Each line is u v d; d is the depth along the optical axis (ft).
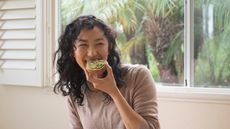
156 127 3.79
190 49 6.07
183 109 5.87
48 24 6.82
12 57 6.97
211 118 5.68
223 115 5.59
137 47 6.49
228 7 5.82
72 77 4.43
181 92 5.87
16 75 6.97
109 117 4.17
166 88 6.12
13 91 7.23
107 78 3.68
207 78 6.00
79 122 4.67
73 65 4.36
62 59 4.38
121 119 4.06
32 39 6.82
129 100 4.11
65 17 7.01
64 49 4.28
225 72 5.88
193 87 6.02
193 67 6.08
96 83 3.71
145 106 3.89
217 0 5.88
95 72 3.73
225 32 5.85
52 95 6.88
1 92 7.30
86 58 3.83
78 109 4.55
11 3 6.91
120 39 6.58
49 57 6.82
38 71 6.78
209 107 5.68
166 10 6.27
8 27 6.95
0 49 7.08
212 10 5.92
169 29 6.26
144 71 4.15
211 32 5.95
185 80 6.15
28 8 6.80
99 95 4.24
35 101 7.06
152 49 6.40
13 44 6.96
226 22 5.84
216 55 5.92
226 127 5.58
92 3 6.78
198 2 6.00
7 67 7.02
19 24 6.89
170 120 5.97
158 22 6.34
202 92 5.79
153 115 3.83
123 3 6.56
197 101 5.75
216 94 5.60
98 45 3.82
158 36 6.34
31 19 6.81
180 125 5.91
